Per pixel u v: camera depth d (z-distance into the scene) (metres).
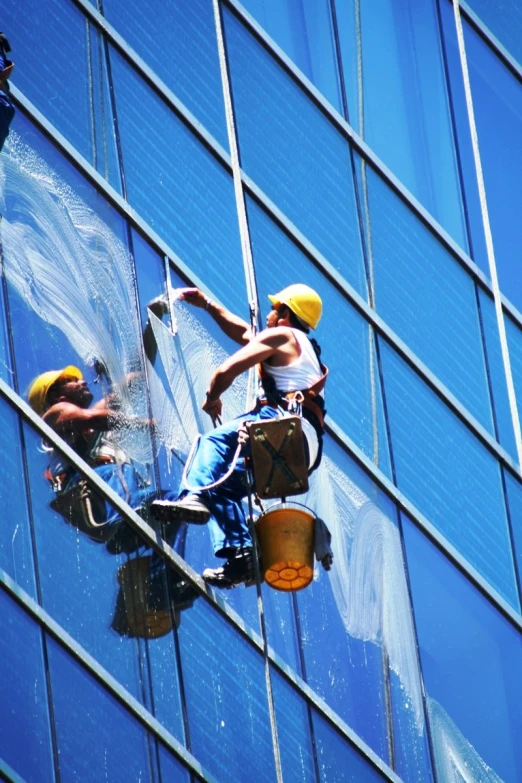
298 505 29.52
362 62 37.12
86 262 30.50
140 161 32.31
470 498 35.56
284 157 34.94
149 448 30.12
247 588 30.81
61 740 27.12
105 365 30.00
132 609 28.78
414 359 35.72
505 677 34.41
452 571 34.62
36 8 31.77
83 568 28.38
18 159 30.16
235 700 29.70
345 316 34.88
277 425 27.66
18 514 27.84
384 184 36.56
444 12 39.03
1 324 28.78
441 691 33.41
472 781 33.00
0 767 26.33
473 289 37.38
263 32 35.62
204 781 28.66
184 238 32.47
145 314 31.11
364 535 33.38
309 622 31.64
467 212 37.91
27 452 28.33
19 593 27.42
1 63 28.30
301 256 34.47
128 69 32.81
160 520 27.97
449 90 38.41
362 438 34.19
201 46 34.25
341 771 30.95
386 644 32.78
